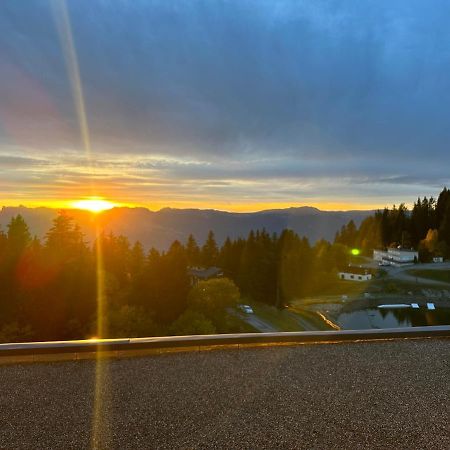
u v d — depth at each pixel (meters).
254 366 4.86
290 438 3.38
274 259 55.28
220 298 29.66
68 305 24.38
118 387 4.27
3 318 22.27
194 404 3.92
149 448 3.22
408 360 5.08
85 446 3.24
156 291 29.78
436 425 3.60
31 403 3.90
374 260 89.38
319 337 5.69
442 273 68.50
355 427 3.56
